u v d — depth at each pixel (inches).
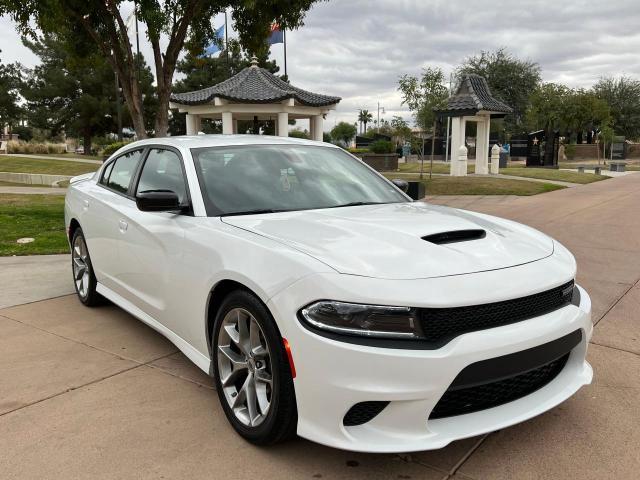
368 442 95.1
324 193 151.9
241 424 114.3
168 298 141.8
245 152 158.6
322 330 95.9
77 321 189.6
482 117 928.9
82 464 107.0
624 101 2269.9
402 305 94.3
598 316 196.2
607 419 123.3
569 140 2059.5
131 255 159.9
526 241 125.9
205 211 135.5
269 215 134.0
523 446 112.6
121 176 183.3
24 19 434.9
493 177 859.4
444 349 94.0
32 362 155.0
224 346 121.0
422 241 113.0
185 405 130.3
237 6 487.5
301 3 484.1
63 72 1886.1
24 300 213.6
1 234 342.3
